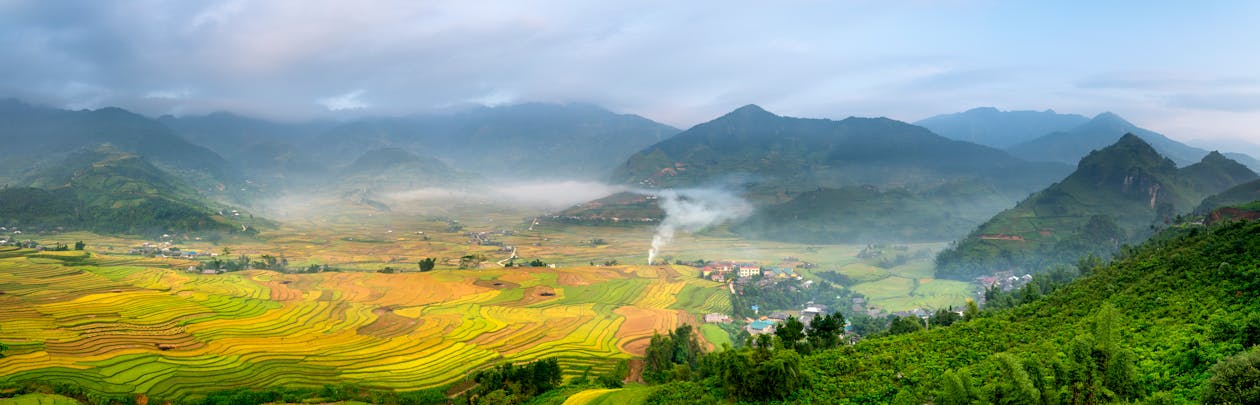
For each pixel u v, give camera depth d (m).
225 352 131.62
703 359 103.38
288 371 122.88
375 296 198.25
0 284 182.88
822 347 104.94
